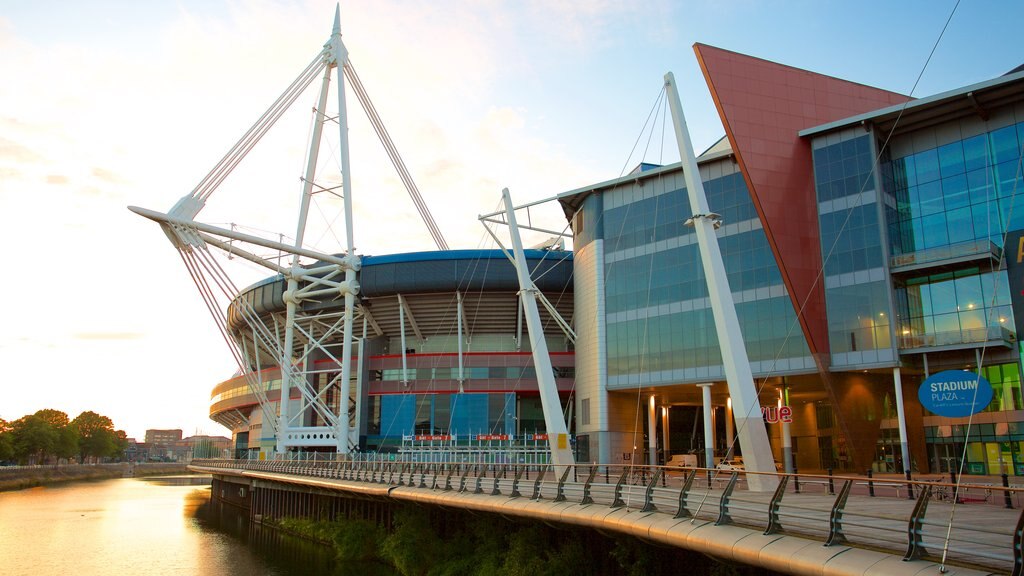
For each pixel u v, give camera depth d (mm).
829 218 48344
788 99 49938
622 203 61125
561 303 78625
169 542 55594
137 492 117500
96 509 84062
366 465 50344
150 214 63281
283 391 74812
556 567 27078
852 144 48156
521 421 77688
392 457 63938
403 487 39719
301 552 48094
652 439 58156
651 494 22969
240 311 89875
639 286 58844
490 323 82375
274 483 66438
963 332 44750
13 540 57438
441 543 37281
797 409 68500
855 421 47625
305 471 57750
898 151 49031
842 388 47688
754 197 47750
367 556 42969
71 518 73812
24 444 143000
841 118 50875
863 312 46500
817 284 48125
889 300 45656
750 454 31203
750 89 49062
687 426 76938
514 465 36719
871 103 51938
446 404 76562
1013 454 43750
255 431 100750
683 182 57625
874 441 48125
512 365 77250
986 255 43531
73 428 174125
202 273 67062
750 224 53000
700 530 19281
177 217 64688
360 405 76812
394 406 77312
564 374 76812
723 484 35656
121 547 53188
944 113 46281
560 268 76062
